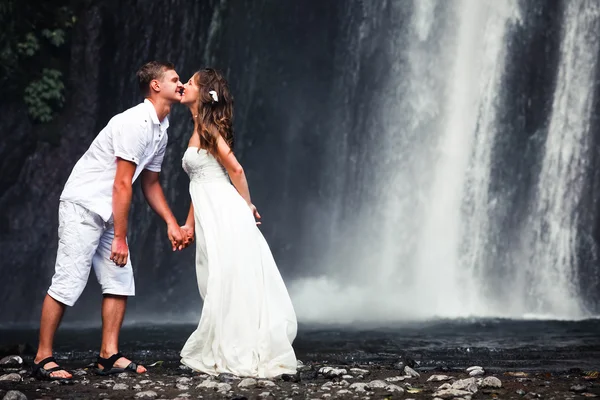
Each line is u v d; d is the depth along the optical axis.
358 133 25.70
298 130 25.44
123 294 5.62
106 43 21.38
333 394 4.47
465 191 24.53
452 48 25.22
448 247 24.36
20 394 4.20
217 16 23.48
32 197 20.20
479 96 24.78
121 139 5.39
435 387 4.80
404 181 25.09
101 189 5.43
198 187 5.68
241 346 5.33
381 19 25.78
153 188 5.88
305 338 10.62
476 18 25.06
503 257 23.88
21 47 20.25
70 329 14.24
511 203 24.16
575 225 23.52
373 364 6.53
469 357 7.57
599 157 23.48
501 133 24.47
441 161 24.88
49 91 20.39
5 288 19.67
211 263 5.45
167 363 6.69
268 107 24.86
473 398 4.33
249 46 24.36
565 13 24.25
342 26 25.75
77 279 5.35
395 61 25.64
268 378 5.20
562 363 7.01
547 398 4.34
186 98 5.70
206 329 5.39
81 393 4.55
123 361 5.57
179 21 22.69
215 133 5.61
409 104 25.38
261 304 5.46
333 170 25.64
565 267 23.41
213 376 5.14
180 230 5.82
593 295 22.95
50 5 20.86
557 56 24.25
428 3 25.53
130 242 21.56
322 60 25.67
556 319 18.08
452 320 16.92
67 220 5.38
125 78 21.78
